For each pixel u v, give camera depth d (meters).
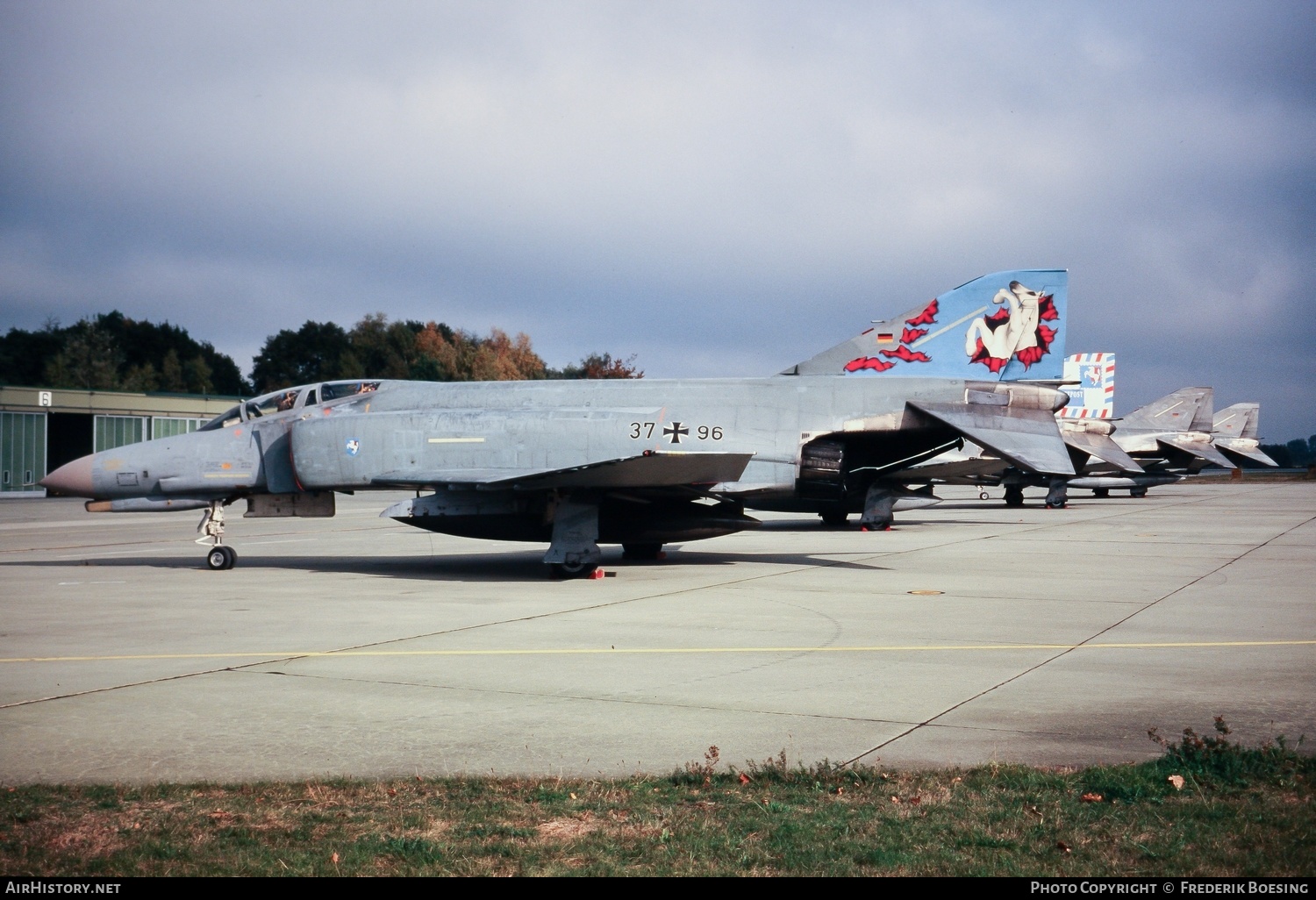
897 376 18.12
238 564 18.33
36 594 13.90
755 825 4.75
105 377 86.00
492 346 95.12
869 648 9.45
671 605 12.38
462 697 7.48
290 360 92.62
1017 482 38.84
